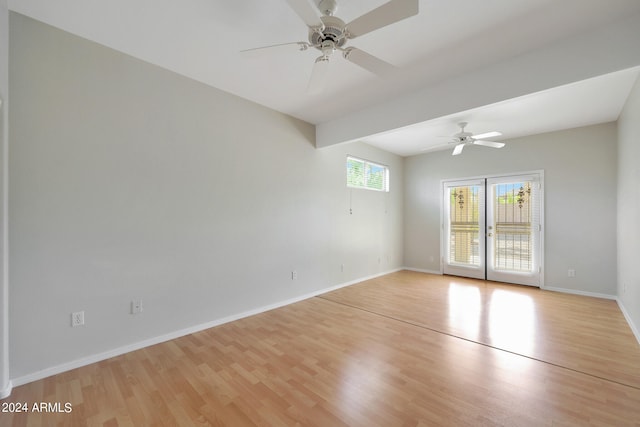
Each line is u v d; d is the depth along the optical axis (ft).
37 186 6.80
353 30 5.41
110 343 7.86
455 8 6.29
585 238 13.83
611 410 5.67
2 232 6.00
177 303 9.20
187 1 6.12
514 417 5.49
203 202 9.86
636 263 9.13
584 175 13.87
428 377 6.86
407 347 8.43
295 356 7.91
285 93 10.67
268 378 6.84
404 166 20.51
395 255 19.80
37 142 6.81
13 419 5.45
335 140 13.16
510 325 10.04
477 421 5.39
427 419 5.44
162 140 8.89
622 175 11.53
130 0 6.11
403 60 8.37
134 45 7.79
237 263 10.80
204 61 8.57
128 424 5.35
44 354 6.88
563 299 13.12
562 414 5.57
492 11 6.40
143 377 6.88
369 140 16.37
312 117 13.08
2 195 5.93
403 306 12.23
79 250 7.39
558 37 7.34
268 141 11.91
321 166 14.32
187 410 5.73
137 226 8.38
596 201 13.56
